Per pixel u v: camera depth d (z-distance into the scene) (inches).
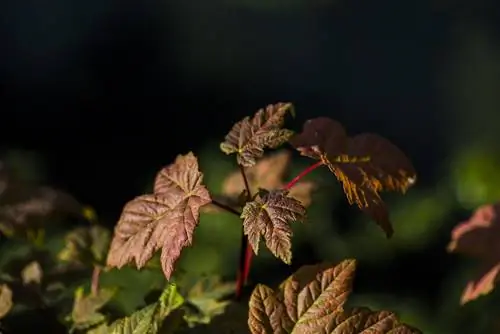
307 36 643.5
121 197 536.4
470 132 590.2
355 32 648.4
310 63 639.8
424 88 629.3
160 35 607.5
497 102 595.5
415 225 284.8
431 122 622.2
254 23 633.0
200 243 247.1
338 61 645.9
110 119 579.2
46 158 555.5
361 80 644.1
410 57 641.6
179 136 582.9
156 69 597.0
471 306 223.5
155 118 583.8
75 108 578.2
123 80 589.9
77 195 530.3
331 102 635.5
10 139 567.2
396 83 637.9
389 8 649.6
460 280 256.5
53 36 600.4
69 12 606.9
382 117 635.5
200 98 596.4
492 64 608.1
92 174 547.2
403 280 275.7
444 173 560.4
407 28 641.6
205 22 622.2
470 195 261.7
